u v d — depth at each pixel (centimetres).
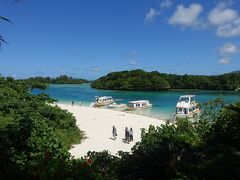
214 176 877
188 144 1103
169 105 7825
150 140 1392
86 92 13975
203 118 1598
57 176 760
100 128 3762
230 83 10344
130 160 1090
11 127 1294
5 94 3641
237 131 1166
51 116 2888
